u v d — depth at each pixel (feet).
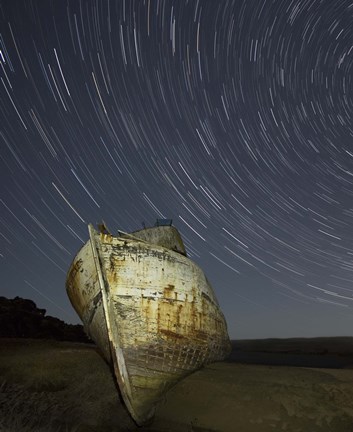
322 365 45.62
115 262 24.25
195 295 25.94
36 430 19.98
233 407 22.97
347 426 21.12
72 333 58.59
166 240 30.09
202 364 26.23
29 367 28.09
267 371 27.91
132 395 22.43
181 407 23.66
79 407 23.15
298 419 21.74
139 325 23.52
